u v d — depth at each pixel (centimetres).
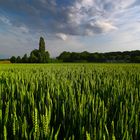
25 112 324
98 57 8575
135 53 7688
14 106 312
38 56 9231
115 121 306
